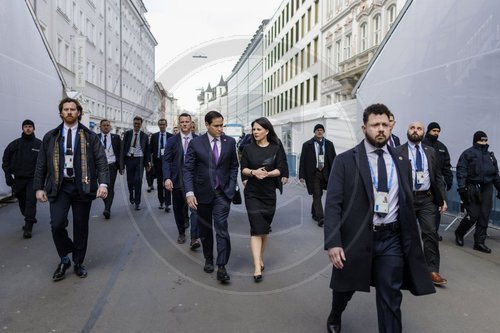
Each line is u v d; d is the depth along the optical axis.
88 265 4.34
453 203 7.38
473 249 5.32
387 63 8.88
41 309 3.19
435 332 2.89
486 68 6.80
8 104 8.40
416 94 8.22
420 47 8.10
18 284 3.75
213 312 3.17
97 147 4.02
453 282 3.98
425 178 4.08
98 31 25.14
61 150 3.86
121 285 3.74
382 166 2.54
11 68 8.49
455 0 7.35
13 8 8.54
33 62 9.57
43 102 10.13
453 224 6.90
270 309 3.23
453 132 7.44
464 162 5.31
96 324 2.94
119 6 26.94
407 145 4.23
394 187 2.53
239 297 3.48
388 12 9.61
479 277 4.14
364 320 3.05
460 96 7.29
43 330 2.84
